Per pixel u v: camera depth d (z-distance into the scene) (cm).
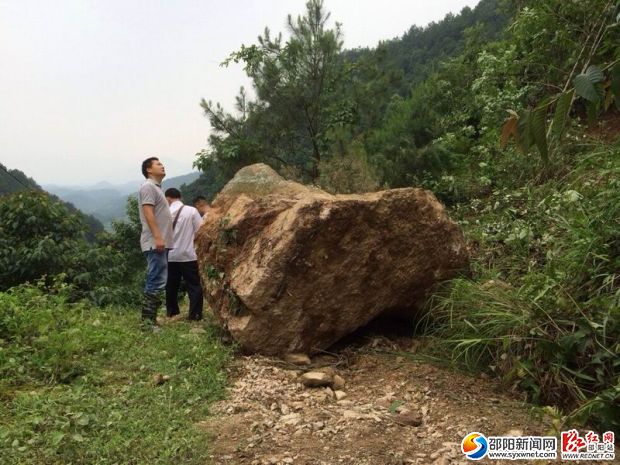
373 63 1105
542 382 337
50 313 473
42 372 383
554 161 637
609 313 316
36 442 274
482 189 769
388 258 431
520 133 179
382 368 405
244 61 1069
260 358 413
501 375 371
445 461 265
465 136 952
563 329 341
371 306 437
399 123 980
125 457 263
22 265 671
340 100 1063
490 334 378
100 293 698
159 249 520
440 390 358
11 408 326
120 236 1216
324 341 432
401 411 325
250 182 554
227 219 466
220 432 298
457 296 421
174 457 266
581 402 310
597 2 548
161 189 544
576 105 752
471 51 1192
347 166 831
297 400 352
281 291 408
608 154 507
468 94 1049
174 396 344
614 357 309
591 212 406
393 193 439
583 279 366
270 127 1067
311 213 406
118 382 377
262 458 270
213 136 1088
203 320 577
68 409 309
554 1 674
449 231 455
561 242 420
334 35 1051
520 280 447
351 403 345
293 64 1048
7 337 445
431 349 429
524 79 792
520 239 511
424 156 810
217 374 380
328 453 275
